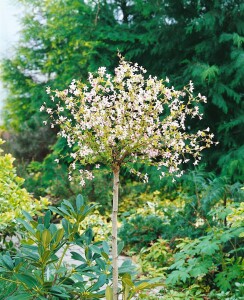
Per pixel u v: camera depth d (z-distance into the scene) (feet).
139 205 27.20
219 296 13.44
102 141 8.73
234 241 15.52
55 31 42.80
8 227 13.20
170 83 31.45
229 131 31.19
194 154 9.46
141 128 8.63
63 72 42.60
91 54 34.71
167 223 20.65
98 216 25.72
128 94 8.75
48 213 9.64
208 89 30.50
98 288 9.05
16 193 14.73
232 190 17.37
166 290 14.57
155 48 32.30
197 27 29.84
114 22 36.99
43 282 8.78
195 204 18.15
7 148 39.81
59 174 28.99
